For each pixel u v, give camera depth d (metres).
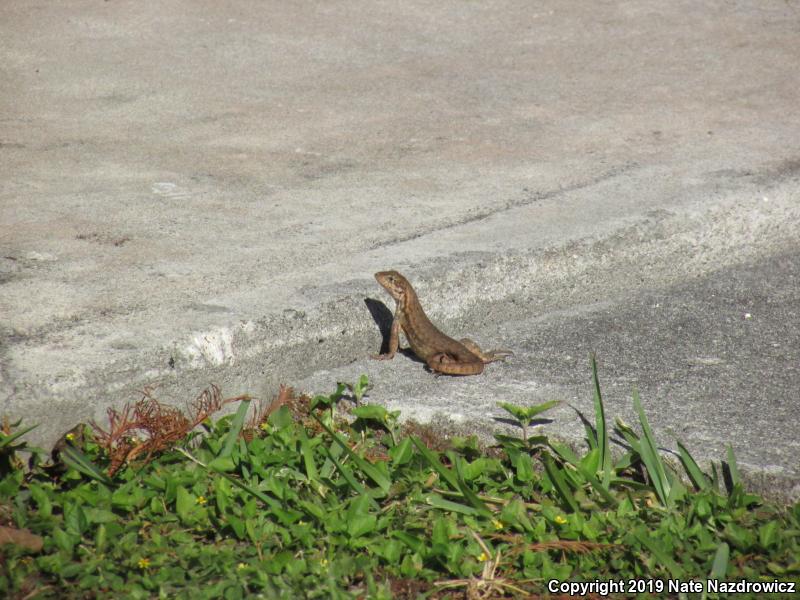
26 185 11.05
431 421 7.57
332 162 12.11
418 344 8.41
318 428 7.57
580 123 13.77
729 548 6.16
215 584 5.66
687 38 18.16
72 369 6.92
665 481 6.64
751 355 8.67
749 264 10.96
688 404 7.71
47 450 6.83
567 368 8.39
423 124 13.66
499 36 18.23
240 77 15.74
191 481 6.52
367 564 5.91
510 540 6.26
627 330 9.22
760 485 6.65
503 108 14.45
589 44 17.81
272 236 9.73
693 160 12.20
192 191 11.02
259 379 7.89
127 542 5.92
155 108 14.21
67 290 8.30
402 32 18.31
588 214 10.37
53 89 14.96
